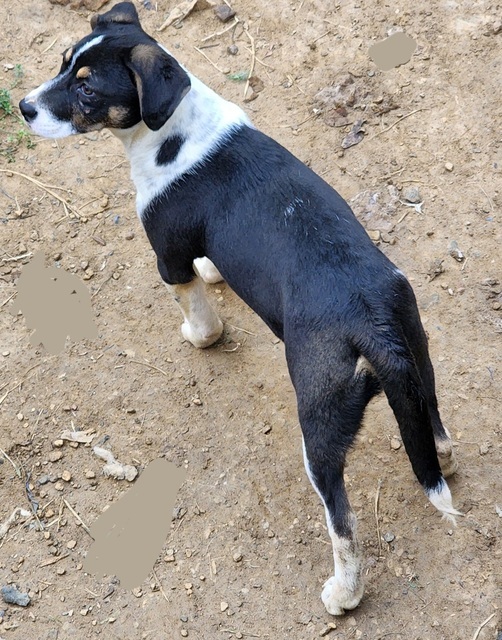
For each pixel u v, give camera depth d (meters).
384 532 1.80
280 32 2.31
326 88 2.21
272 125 2.19
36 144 2.20
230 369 1.95
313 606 1.75
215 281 2.04
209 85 2.25
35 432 1.91
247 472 1.86
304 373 1.63
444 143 2.13
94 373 1.96
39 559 1.81
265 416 1.91
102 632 1.76
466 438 1.86
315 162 2.14
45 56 2.31
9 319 2.02
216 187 1.74
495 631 1.71
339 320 1.62
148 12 2.35
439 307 1.97
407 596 1.75
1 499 1.86
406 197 2.08
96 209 2.12
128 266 2.06
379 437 1.87
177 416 1.92
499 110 2.14
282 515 1.83
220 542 1.81
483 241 2.02
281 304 1.67
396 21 2.28
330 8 2.31
